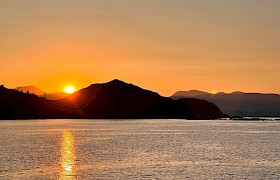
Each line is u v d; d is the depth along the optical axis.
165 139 165.62
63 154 104.25
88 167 79.56
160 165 82.44
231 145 135.50
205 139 166.62
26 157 96.38
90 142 148.25
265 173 73.31
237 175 71.06
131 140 159.00
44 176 68.94
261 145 136.50
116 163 85.69
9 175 69.69
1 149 117.56
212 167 79.94
